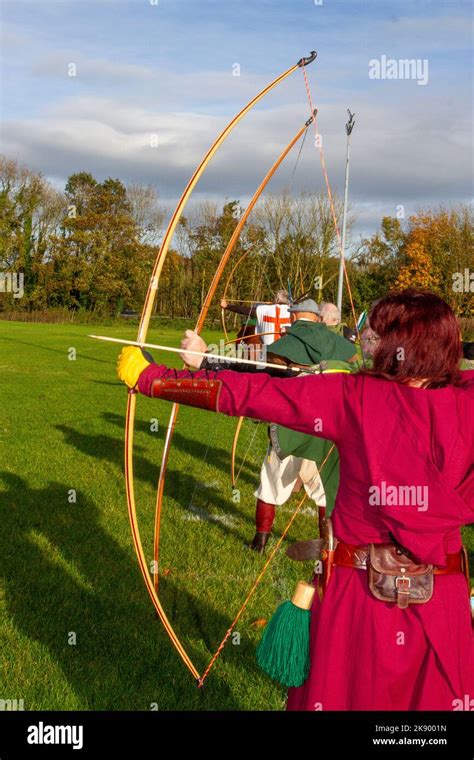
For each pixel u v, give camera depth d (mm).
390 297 2182
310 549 2342
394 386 2102
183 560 4945
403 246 43781
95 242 49031
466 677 2076
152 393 2320
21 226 48656
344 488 2162
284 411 2162
